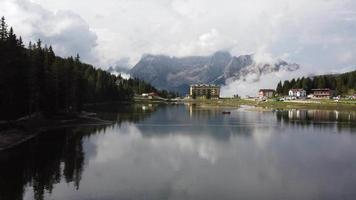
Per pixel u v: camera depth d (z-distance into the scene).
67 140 81.75
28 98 101.88
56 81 118.62
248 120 145.00
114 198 41.59
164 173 52.41
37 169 54.03
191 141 83.38
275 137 91.38
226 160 61.53
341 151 70.94
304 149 73.06
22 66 97.38
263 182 48.28
